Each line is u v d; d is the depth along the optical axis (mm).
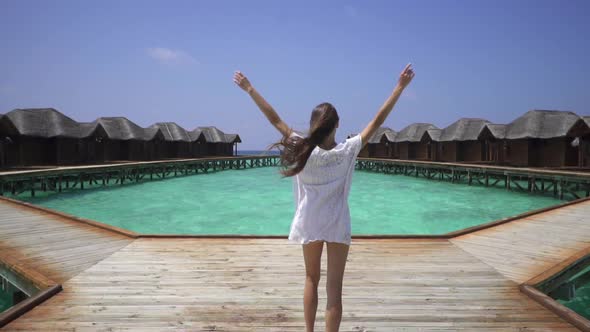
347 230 2107
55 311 3166
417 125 39438
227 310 3242
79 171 21031
